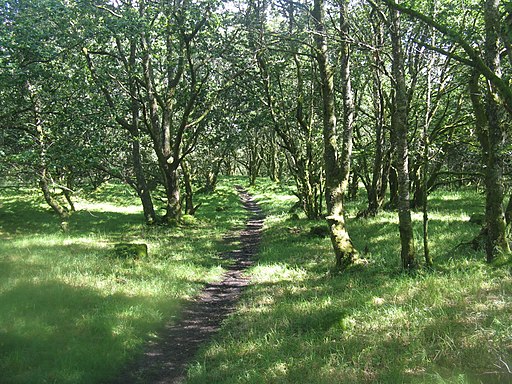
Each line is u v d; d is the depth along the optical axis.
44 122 17.14
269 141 43.22
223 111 22.58
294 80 22.16
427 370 4.93
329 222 11.53
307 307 8.12
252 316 8.22
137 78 20.27
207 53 19.56
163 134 22.64
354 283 9.50
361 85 20.16
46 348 6.49
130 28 16.09
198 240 18.17
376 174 19.17
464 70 10.56
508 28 5.69
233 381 5.51
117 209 28.62
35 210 25.17
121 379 6.12
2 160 15.23
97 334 7.19
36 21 14.33
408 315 6.71
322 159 20.53
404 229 9.88
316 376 5.19
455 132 16.95
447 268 9.30
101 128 17.92
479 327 5.71
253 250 16.39
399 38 9.54
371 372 5.17
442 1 9.84
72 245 15.63
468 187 28.14
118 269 11.64
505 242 8.97
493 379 4.47
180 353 7.07
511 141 10.59
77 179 22.92
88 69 18.58
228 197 36.53
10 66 13.44
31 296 8.66
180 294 10.06
